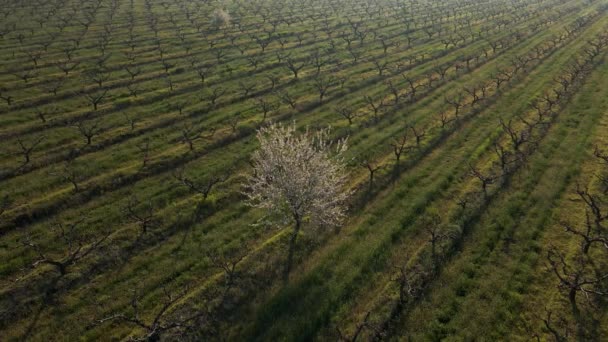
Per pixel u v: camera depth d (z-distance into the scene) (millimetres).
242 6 103750
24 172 34562
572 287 22109
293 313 22906
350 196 32406
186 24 83000
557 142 39281
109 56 62375
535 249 26891
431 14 106000
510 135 40406
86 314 23031
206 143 39844
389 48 73500
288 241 28031
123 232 28438
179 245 28000
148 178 34781
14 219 29016
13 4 84188
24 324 22266
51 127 41656
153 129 42750
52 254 26734
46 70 55406
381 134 42219
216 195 32719
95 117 44438
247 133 42438
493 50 70000
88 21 78438
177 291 24609
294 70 57375
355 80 57438
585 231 28000
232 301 23828
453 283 24562
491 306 23016
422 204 31469
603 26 86750
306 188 26078
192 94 51406
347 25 90625
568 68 59562
